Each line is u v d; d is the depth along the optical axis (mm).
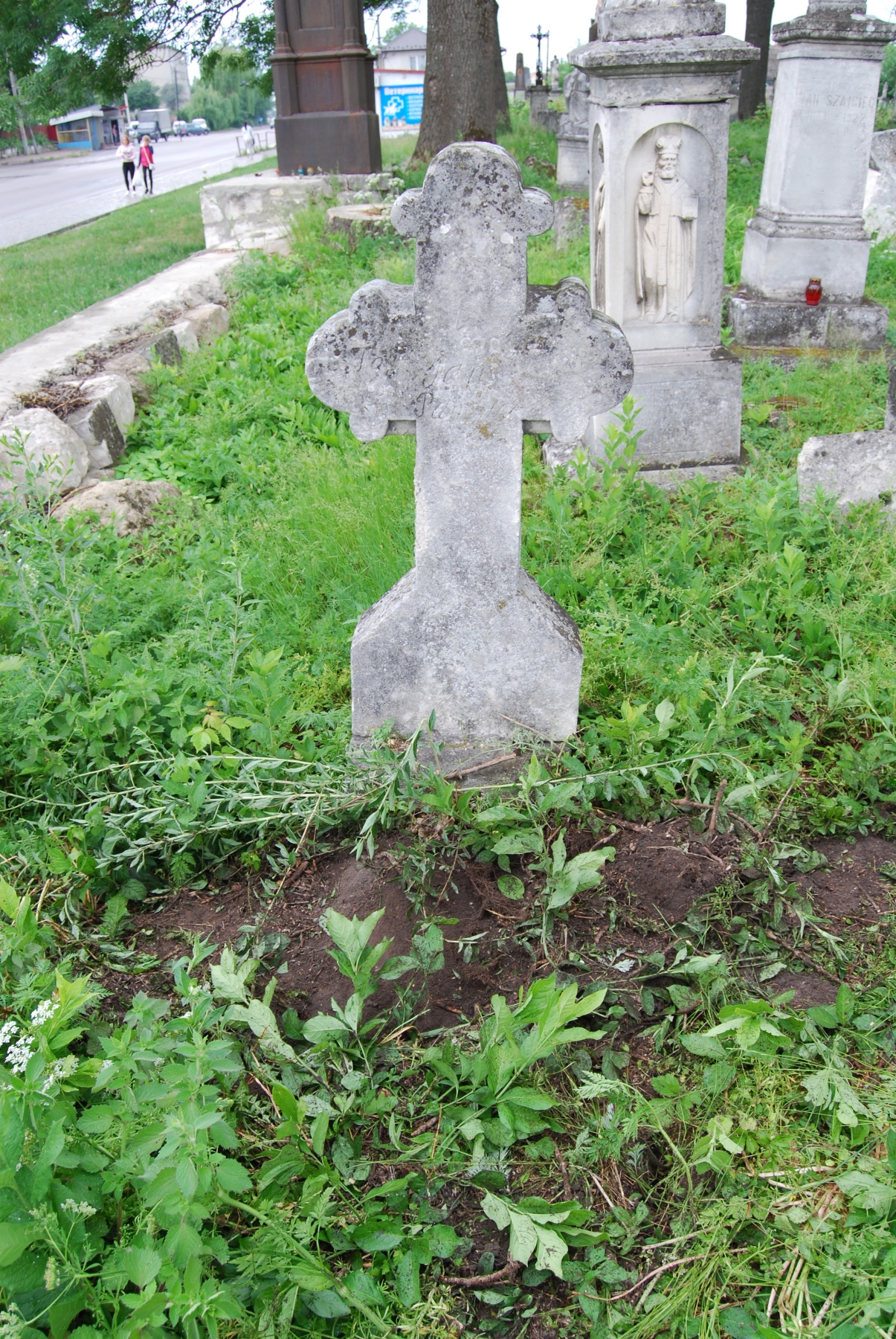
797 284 7781
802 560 3961
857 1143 2088
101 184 33719
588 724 3367
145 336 7742
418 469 2957
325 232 11336
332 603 4223
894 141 10453
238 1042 2330
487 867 2795
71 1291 1725
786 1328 1794
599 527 4574
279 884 2861
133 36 14281
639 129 5062
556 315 2775
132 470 5996
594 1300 1896
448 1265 1990
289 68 12984
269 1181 1954
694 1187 2068
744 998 2449
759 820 2891
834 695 3318
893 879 2840
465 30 14594
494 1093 2156
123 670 3434
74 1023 2377
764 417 6199
